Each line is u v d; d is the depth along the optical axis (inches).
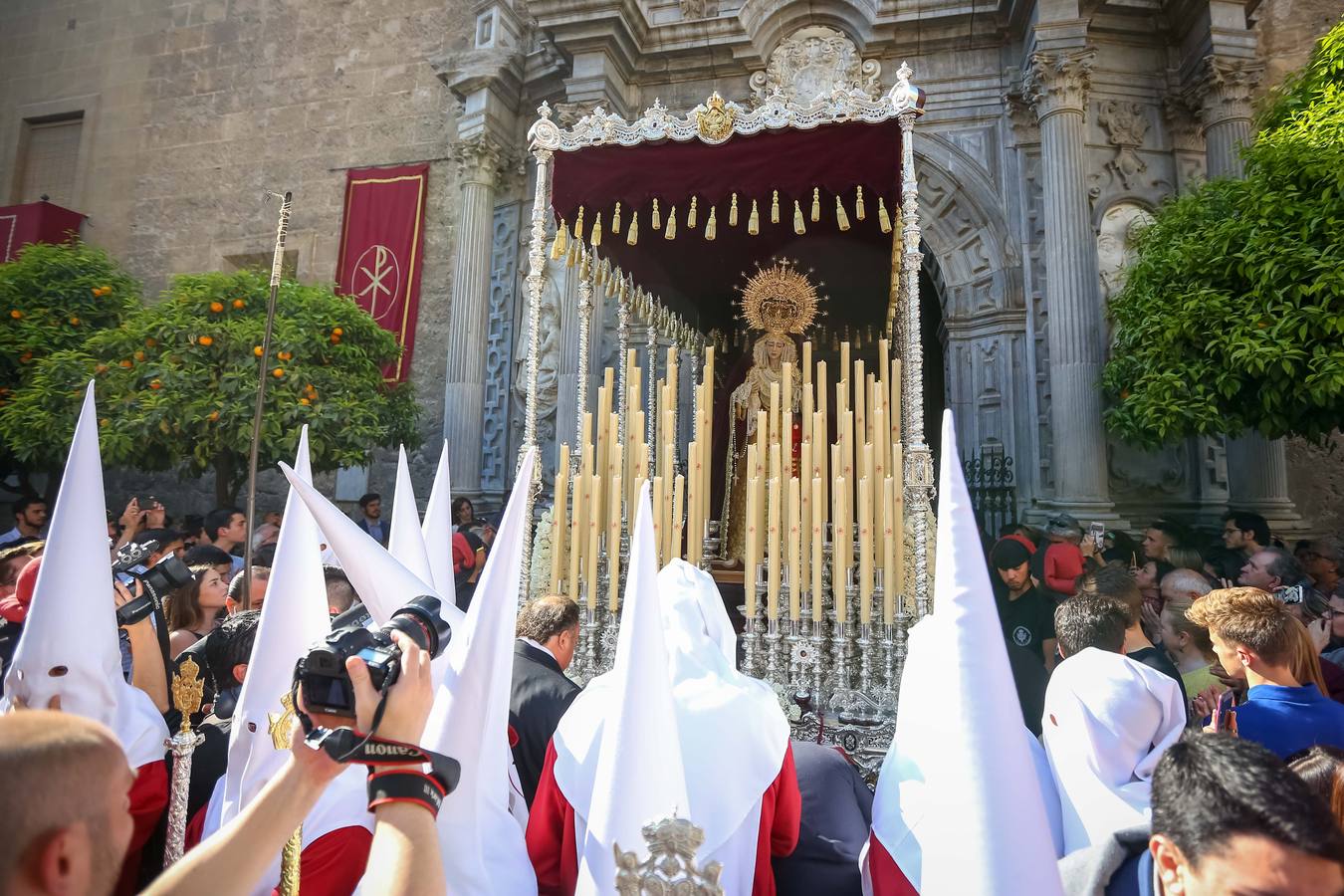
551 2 378.9
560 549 166.6
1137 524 338.6
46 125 594.6
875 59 394.0
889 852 65.7
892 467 155.9
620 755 63.2
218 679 99.2
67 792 35.7
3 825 34.1
